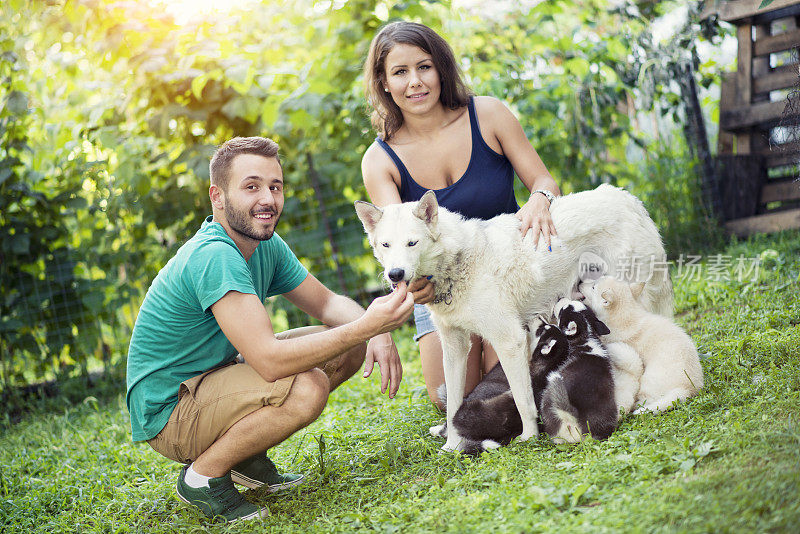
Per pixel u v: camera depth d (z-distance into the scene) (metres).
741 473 2.29
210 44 6.42
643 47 7.05
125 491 3.63
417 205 3.41
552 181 4.01
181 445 3.08
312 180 6.93
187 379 3.13
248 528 2.90
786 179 6.77
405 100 3.81
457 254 3.51
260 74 6.57
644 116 7.54
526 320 3.77
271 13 7.01
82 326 6.62
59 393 6.48
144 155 6.62
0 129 6.32
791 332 3.85
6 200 6.36
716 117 7.11
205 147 6.44
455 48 7.01
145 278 6.79
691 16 6.85
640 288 3.54
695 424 2.92
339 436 3.90
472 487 2.82
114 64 6.60
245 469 3.29
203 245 3.04
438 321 3.67
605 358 3.27
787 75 6.20
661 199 7.11
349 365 3.59
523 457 3.04
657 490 2.34
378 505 2.91
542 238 3.70
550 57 7.15
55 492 3.71
